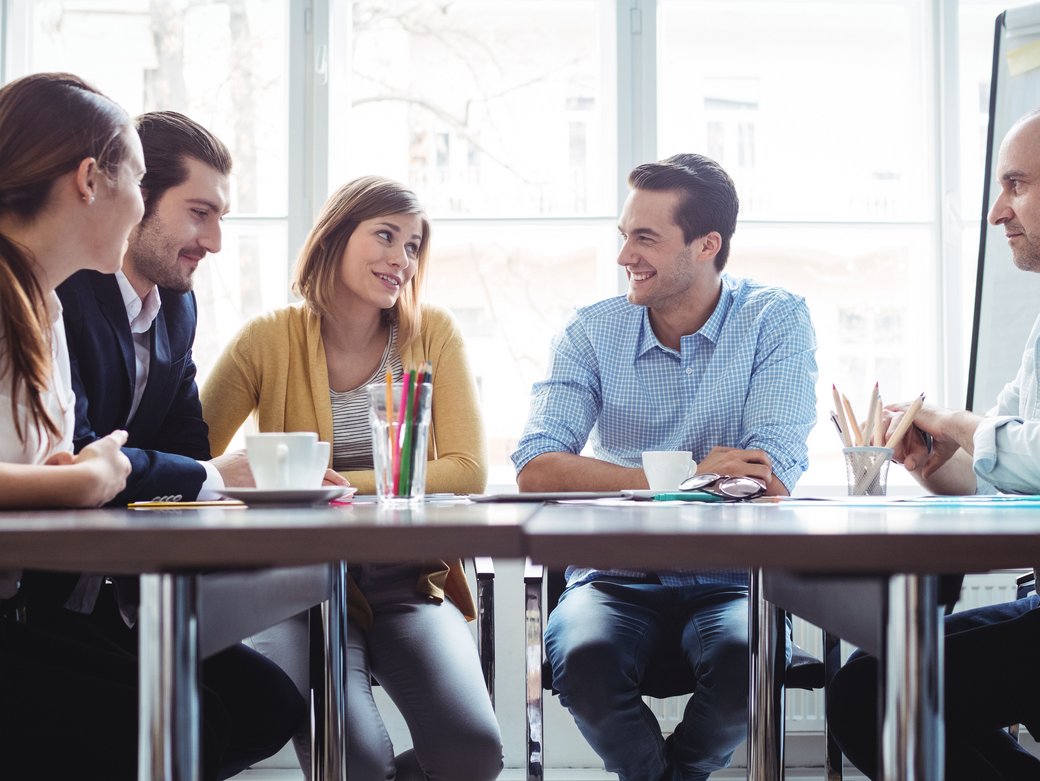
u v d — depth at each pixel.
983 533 0.65
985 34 2.92
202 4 2.89
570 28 2.90
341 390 2.02
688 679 1.74
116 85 2.89
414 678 1.62
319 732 1.35
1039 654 1.19
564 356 2.11
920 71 2.92
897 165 2.93
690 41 2.92
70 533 0.66
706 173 2.02
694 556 0.65
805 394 1.98
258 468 1.12
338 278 1.99
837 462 2.89
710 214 2.00
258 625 0.93
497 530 0.67
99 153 1.19
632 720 1.60
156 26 2.89
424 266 2.07
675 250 2.00
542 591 1.68
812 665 1.77
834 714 1.27
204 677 1.33
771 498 1.35
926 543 0.65
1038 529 0.68
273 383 2.00
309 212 2.80
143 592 0.74
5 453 1.14
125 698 1.03
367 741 1.54
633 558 0.66
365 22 2.89
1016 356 2.59
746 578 1.87
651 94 2.81
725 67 2.92
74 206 1.18
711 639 1.66
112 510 1.02
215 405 2.01
